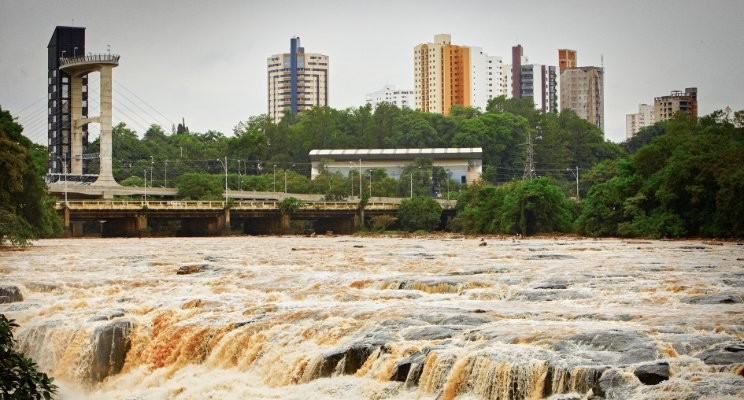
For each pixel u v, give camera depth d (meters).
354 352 45.09
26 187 139.62
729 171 135.75
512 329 46.31
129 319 57.38
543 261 89.75
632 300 57.31
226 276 78.50
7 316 61.72
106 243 147.00
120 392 52.41
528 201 169.50
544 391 38.47
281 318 54.34
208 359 51.88
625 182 155.38
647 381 36.53
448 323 50.00
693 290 61.03
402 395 41.62
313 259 98.62
